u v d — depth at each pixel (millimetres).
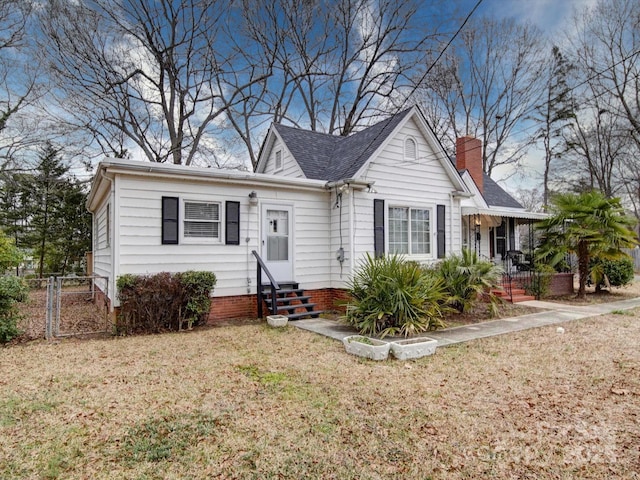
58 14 16406
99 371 5180
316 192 10625
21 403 4098
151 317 7672
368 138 11805
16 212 20000
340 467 2961
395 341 6391
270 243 9922
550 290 13375
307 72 23547
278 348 6441
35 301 12992
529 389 4547
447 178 12172
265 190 9836
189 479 2811
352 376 5000
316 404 4094
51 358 5812
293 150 12656
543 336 7309
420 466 2977
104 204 10461
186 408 3982
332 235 10719
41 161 18734
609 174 25156
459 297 9117
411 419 3754
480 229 15758
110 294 8203
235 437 3396
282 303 9641
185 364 5512
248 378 4910
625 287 15500
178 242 8617
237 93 22203
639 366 5371
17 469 2910
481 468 2955
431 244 11742
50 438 3367
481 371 5215
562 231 13008
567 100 24125
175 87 20656
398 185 11094
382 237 10680
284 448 3221
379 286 7578
